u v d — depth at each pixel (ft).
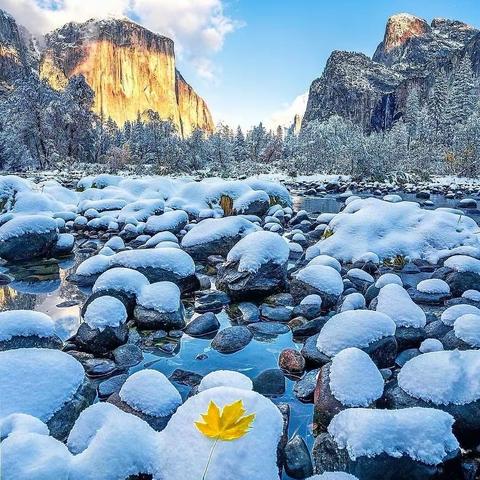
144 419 8.32
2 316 11.63
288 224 35.47
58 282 19.98
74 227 32.89
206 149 134.62
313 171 117.91
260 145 175.73
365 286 18.42
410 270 22.04
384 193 63.67
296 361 11.73
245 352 12.84
